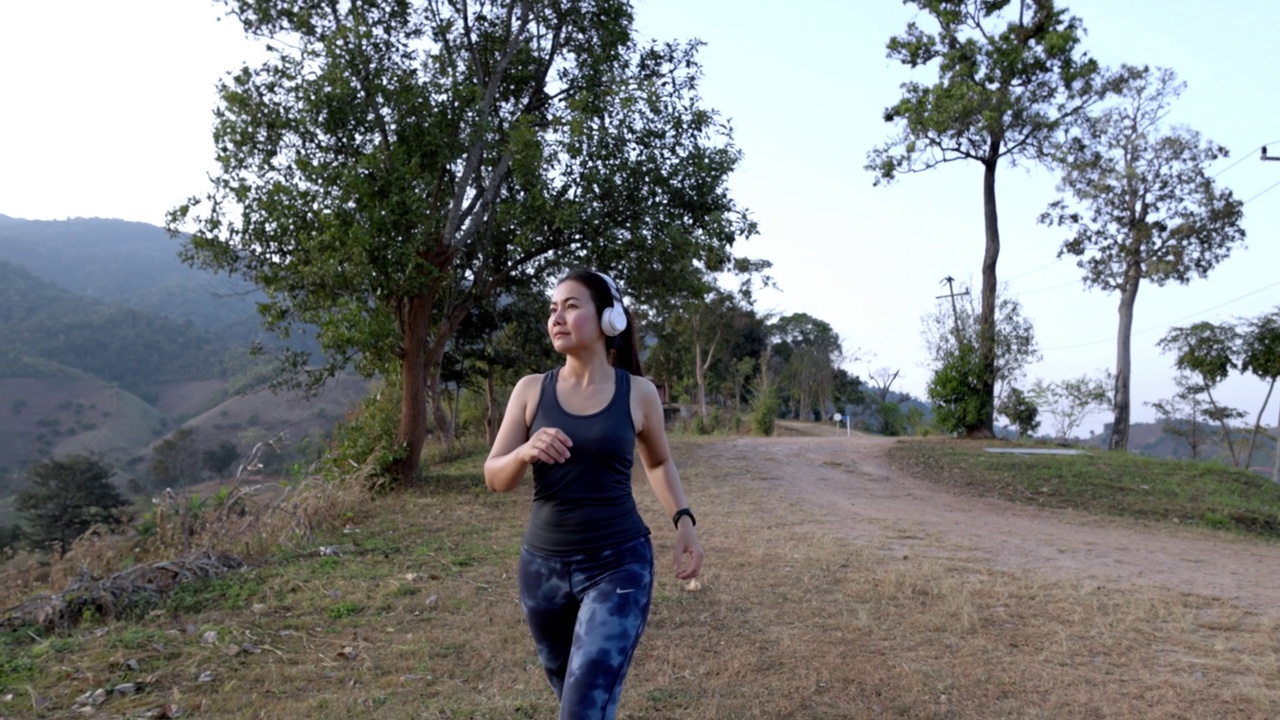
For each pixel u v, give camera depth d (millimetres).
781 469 17656
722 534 9656
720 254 15547
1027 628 5949
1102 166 27609
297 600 6105
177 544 7707
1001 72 23422
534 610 2779
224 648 4945
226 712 4031
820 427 53094
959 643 5504
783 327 73812
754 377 56156
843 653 5195
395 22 14008
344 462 13203
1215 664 5293
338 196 12500
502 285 15984
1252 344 32250
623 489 2744
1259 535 12641
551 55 15836
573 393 2779
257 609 5809
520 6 15156
